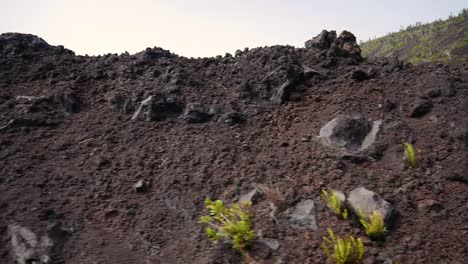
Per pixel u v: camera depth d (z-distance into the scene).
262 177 4.37
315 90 5.93
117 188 4.30
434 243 3.35
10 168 4.45
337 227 3.61
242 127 5.35
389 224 3.55
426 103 5.20
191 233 3.71
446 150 4.45
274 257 3.35
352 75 6.09
